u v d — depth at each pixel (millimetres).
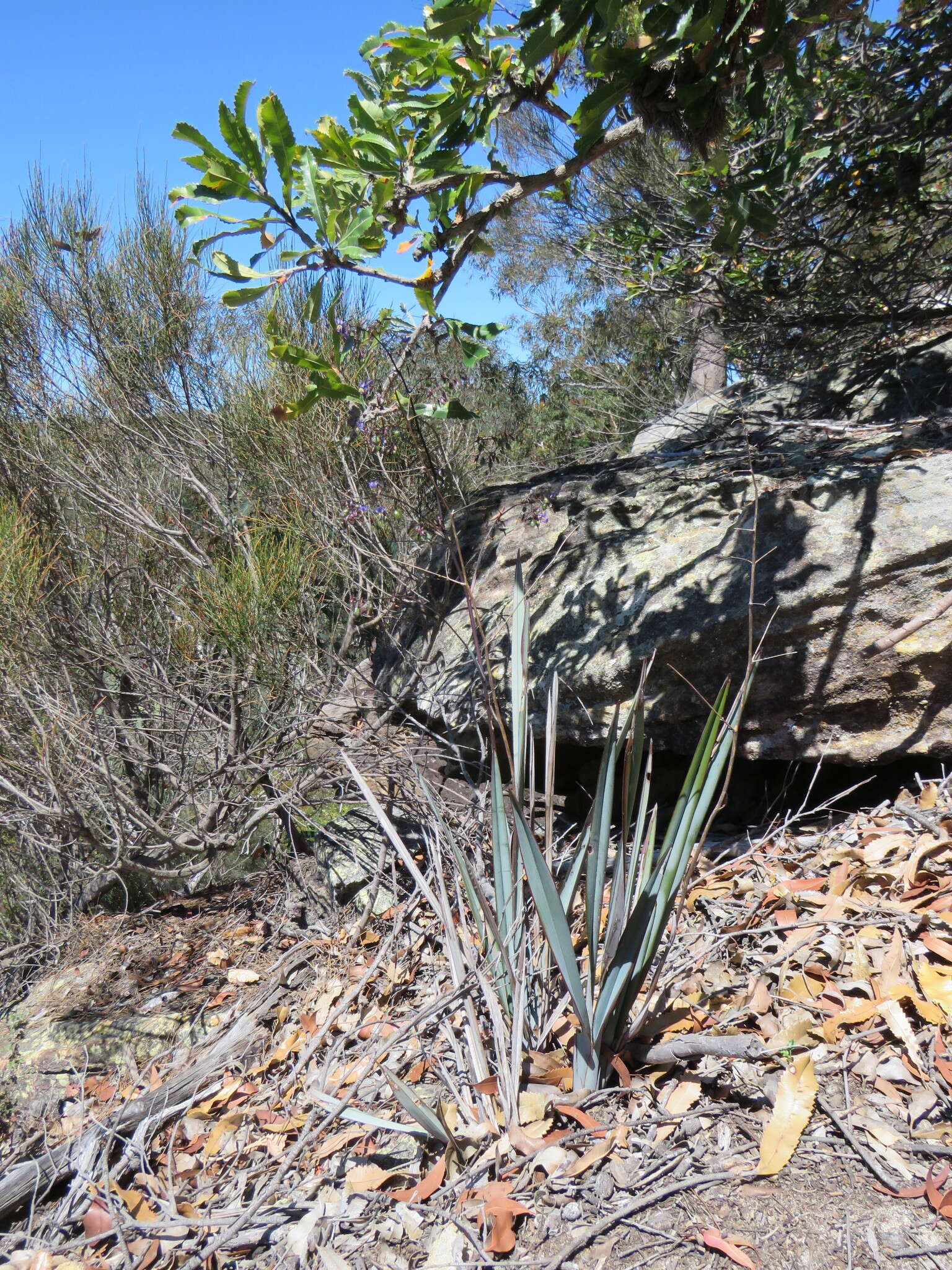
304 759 3230
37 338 5309
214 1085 2387
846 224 4117
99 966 3270
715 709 1696
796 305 4555
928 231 4230
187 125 1644
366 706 3553
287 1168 1805
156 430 5215
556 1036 1951
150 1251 1773
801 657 2512
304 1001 2604
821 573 2508
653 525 3115
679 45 1768
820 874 2281
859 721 2498
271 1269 1644
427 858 3023
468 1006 1930
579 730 2895
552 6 1700
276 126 1646
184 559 4520
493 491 4320
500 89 1939
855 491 2670
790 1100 1592
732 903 2271
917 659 2361
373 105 1813
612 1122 1702
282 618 3303
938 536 2367
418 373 4254
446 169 1838
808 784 2801
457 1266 1474
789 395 4727
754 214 1937
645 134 2033
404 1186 1736
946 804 2352
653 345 8086
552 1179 1601
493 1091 1786
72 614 3832
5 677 3240
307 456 4297
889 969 1851
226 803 3295
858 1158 1521
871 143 3727
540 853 1667
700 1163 1575
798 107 3838
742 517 2855
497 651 3211
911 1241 1359
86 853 3682
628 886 1768
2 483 5066
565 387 9023
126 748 3582
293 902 3305
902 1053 1691
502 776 3250
